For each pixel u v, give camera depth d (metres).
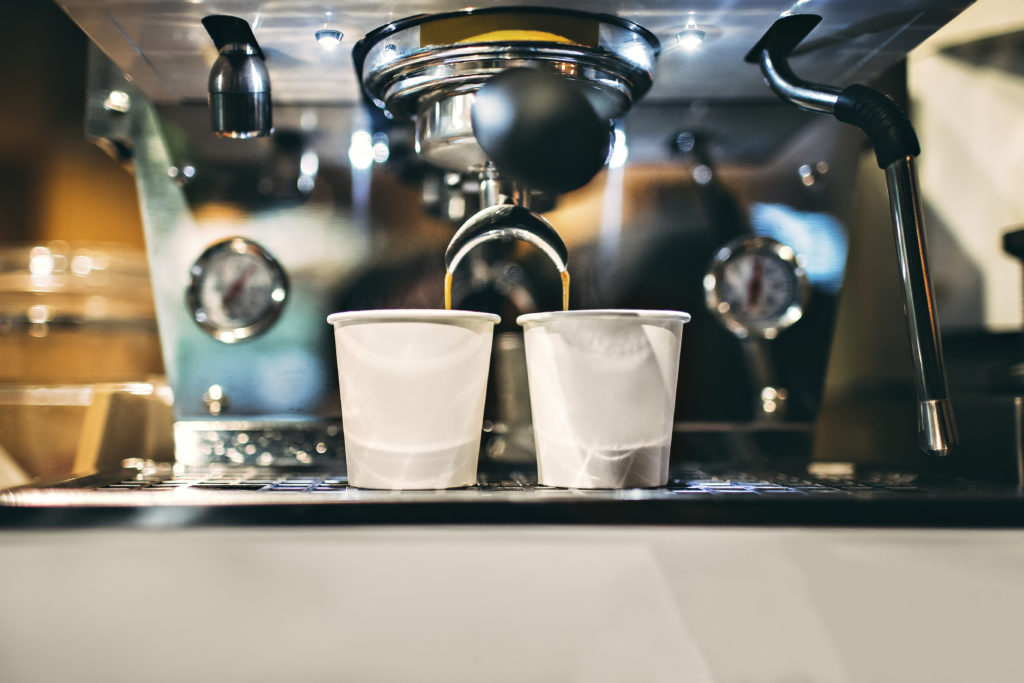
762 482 0.62
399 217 0.79
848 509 0.47
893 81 0.90
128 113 0.78
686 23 0.61
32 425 0.79
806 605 0.46
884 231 0.81
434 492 0.53
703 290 0.79
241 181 0.79
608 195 0.79
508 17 0.58
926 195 0.89
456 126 0.62
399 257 0.79
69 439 0.79
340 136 0.78
